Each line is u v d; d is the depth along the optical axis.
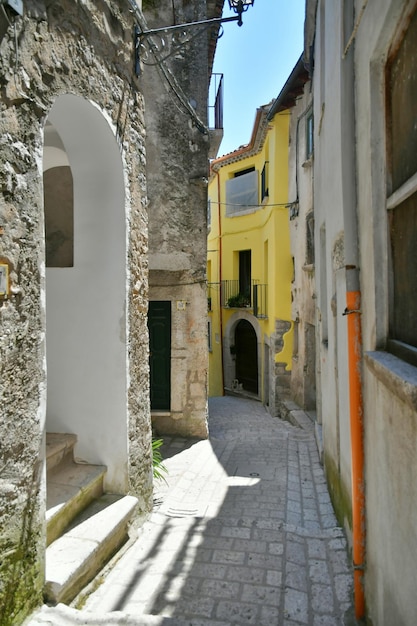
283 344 11.25
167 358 7.24
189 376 7.18
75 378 3.51
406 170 2.00
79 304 3.49
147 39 3.76
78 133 3.19
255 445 6.88
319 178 5.56
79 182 3.43
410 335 2.00
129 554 3.22
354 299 2.76
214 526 3.66
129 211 3.45
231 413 11.50
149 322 7.26
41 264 2.26
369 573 2.48
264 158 13.06
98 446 3.47
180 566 3.06
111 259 3.41
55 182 4.18
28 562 2.19
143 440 3.77
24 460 2.15
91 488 3.27
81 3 2.72
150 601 2.67
